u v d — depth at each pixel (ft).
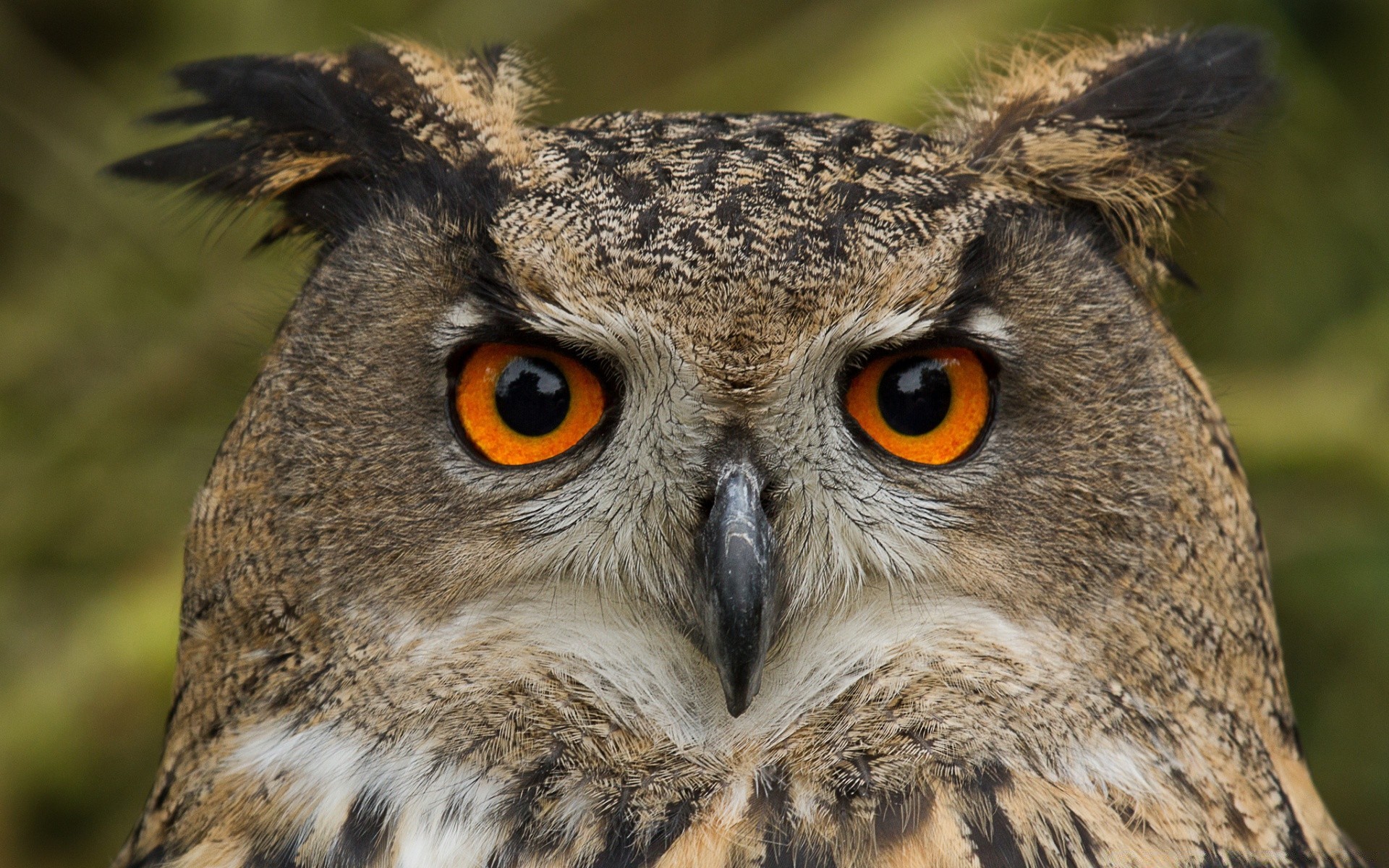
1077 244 9.23
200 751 9.27
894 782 9.19
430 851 9.18
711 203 9.16
